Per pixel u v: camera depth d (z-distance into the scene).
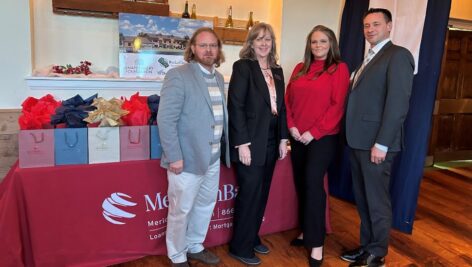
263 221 2.57
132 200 2.12
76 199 1.97
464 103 4.93
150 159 2.14
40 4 3.01
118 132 2.03
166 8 3.24
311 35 2.16
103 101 2.10
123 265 2.15
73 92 3.02
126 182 2.08
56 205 1.93
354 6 3.40
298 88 2.22
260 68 2.02
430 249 2.53
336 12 3.71
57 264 1.98
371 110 2.05
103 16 3.15
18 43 2.82
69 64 3.16
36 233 1.91
